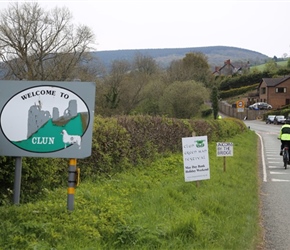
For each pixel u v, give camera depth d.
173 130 18.02
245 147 27.92
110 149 11.60
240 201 10.23
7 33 47.81
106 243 6.17
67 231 6.20
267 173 18.00
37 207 7.02
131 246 6.12
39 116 6.89
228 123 36.31
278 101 101.19
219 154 14.98
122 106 54.75
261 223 9.20
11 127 6.88
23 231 5.92
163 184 11.03
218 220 8.02
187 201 9.27
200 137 11.27
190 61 101.62
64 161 9.52
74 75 52.62
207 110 72.88
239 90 115.69
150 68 84.62
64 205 7.30
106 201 8.04
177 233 6.75
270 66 126.81
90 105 6.89
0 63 48.59
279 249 7.45
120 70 61.91
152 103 59.25
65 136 6.87
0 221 6.22
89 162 10.67
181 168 14.17
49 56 51.59
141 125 14.28
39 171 8.02
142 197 9.14
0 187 7.64
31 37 49.00
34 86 6.91
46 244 5.65
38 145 6.87
